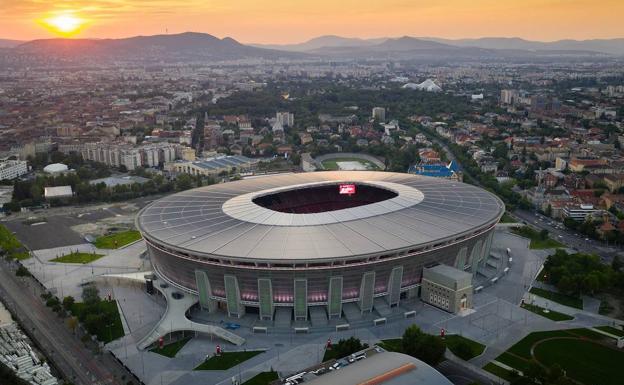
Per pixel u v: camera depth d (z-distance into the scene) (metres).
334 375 172.62
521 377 193.00
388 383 166.00
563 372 195.88
